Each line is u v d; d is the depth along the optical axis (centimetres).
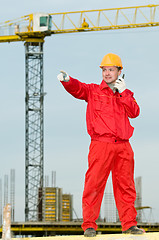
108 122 961
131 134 979
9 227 808
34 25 9675
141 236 848
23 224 9394
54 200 11138
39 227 9444
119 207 966
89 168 955
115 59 1000
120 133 959
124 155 962
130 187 963
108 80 998
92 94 988
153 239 836
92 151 959
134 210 960
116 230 9375
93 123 968
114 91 1001
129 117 991
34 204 9750
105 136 958
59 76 966
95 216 935
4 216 809
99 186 947
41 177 9825
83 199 945
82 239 865
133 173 980
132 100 981
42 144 9862
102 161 949
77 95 987
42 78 9881
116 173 966
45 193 11138
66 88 977
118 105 983
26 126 9875
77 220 9869
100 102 977
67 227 9588
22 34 9725
